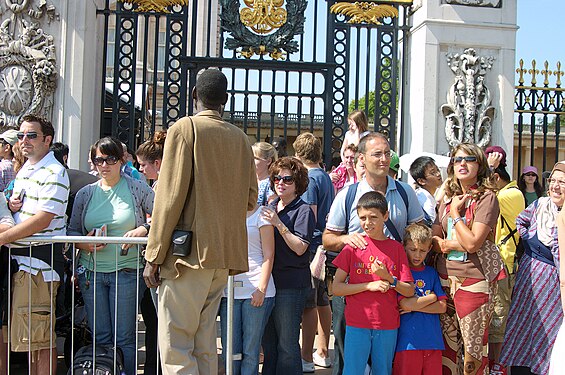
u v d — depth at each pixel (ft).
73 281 16.76
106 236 17.83
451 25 31.35
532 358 18.61
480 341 17.19
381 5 32.35
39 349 17.20
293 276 18.19
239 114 51.19
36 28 30.04
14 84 29.71
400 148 32.60
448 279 17.47
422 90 31.17
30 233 16.52
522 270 19.11
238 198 15.11
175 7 34.81
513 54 31.78
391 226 17.30
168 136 14.61
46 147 17.69
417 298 16.83
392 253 16.80
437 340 16.90
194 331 14.94
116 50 31.58
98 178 21.74
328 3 32.12
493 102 31.73
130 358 17.90
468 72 31.32
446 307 17.47
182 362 14.69
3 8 29.99
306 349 21.24
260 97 31.78
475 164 17.51
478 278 17.25
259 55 31.76
